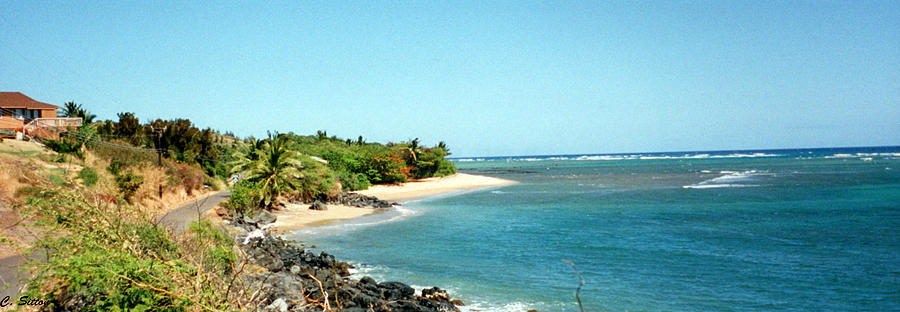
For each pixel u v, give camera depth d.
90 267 6.27
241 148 68.06
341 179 63.06
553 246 26.23
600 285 18.77
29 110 43.41
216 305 5.93
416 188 69.50
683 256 23.61
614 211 41.41
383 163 73.06
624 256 23.73
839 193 52.03
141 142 39.03
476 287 18.47
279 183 38.41
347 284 17.50
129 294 6.15
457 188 69.94
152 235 8.20
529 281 19.27
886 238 26.94
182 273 6.34
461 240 28.08
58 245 6.90
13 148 23.75
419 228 32.47
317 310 12.95
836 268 20.78
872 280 18.81
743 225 32.84
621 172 114.06
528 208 44.34
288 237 28.97
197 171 38.03
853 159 156.12
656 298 17.17
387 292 16.61
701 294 17.59
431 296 16.72
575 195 57.22
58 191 7.50
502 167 173.12
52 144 24.38
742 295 17.42
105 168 25.05
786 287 18.25
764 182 70.06
